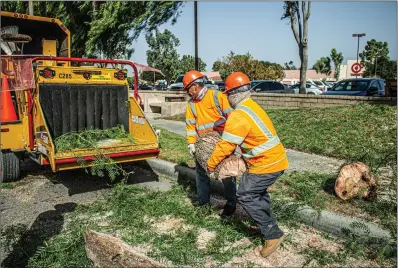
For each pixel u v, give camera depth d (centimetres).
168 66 3928
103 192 639
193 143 521
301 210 488
